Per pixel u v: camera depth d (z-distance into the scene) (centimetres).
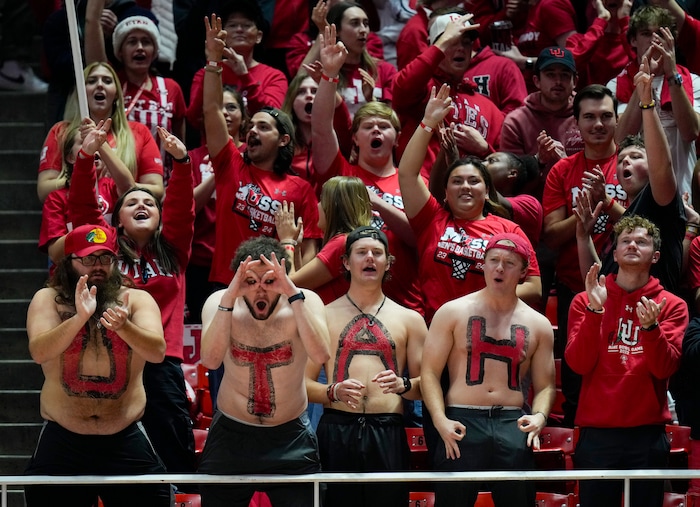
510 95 2277
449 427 1452
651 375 1525
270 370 1426
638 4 2392
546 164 2059
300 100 2070
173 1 2422
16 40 2516
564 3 2467
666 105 2061
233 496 1447
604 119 1925
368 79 2072
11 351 2077
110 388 1443
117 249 1675
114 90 1964
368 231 1561
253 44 2273
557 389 1916
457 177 1750
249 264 1391
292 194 1872
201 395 1850
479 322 1505
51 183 1941
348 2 2169
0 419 1981
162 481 1398
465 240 1731
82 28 2272
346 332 1531
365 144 1894
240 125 2061
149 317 1464
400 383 1459
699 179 1889
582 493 1549
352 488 1495
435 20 2167
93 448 1446
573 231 1903
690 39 2370
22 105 2477
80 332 1439
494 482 1485
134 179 1947
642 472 1395
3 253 2219
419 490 1692
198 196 1991
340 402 1508
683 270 1814
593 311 1505
